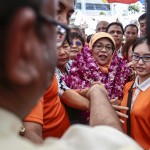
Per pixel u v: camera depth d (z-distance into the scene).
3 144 0.44
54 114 1.65
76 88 2.26
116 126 0.97
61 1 1.21
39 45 0.48
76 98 1.74
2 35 0.45
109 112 1.05
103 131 0.57
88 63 2.46
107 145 0.52
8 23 0.44
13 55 0.45
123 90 2.51
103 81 2.53
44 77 0.50
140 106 2.16
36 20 0.47
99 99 1.20
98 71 2.51
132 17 7.70
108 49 2.75
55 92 1.65
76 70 2.38
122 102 2.34
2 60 0.45
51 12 0.52
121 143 0.53
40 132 1.30
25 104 0.50
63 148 0.48
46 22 0.49
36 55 0.48
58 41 0.70
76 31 3.43
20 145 0.45
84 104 1.69
